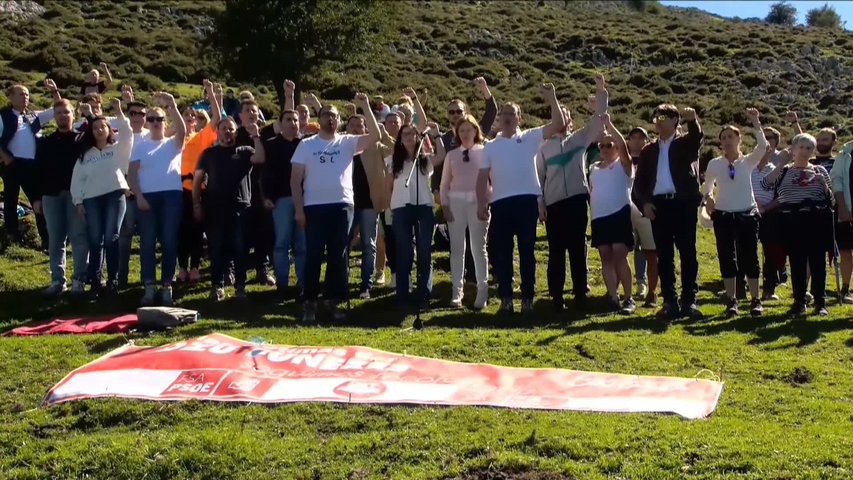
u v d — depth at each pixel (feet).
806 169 29.66
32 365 24.07
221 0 150.61
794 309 29.19
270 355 23.36
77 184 31.81
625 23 178.40
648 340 25.75
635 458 17.31
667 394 20.63
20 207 42.98
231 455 18.15
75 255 32.17
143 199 30.73
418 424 19.25
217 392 21.15
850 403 20.35
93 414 20.39
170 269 30.89
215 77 97.40
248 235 32.09
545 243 44.14
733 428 18.61
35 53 91.86
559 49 141.69
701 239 48.26
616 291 31.27
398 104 36.73
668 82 116.67
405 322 28.96
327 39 88.53
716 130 86.84
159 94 31.37
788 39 148.05
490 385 21.43
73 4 131.44
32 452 18.90
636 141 32.17
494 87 109.60
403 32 139.13
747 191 29.91
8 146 36.32
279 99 86.53
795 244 29.22
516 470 17.21
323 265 37.78
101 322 28.32
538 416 19.54
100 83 37.47
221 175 31.30
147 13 132.67
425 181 31.22
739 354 24.36
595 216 31.14
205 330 27.22
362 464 17.69
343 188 28.86
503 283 29.94
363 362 22.94
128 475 17.89
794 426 18.90
